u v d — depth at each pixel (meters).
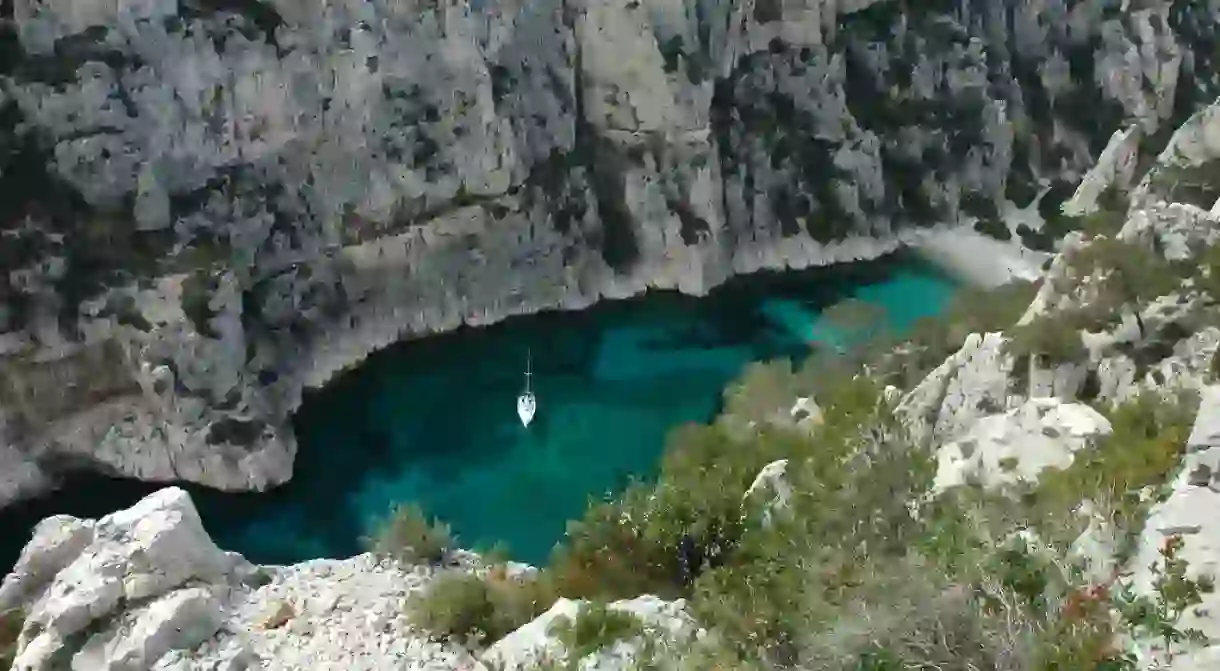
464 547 57.75
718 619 27.66
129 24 70.56
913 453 34.81
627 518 34.75
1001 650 19.48
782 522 31.83
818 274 87.12
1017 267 88.25
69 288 65.00
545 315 81.06
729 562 32.41
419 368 75.19
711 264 84.12
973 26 98.12
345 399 72.06
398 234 77.19
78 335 64.12
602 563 33.53
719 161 85.69
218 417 64.50
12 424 62.62
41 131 67.56
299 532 61.16
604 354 77.44
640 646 27.16
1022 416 34.25
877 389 47.31
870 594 22.27
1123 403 36.00
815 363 61.84
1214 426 22.98
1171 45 99.81
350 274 76.31
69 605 29.67
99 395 64.31
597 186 84.81
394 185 77.31
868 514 29.38
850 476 32.81
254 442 64.62
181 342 64.62
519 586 32.72
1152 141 90.88
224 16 73.12
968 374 42.22
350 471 65.56
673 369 75.44
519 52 82.06
